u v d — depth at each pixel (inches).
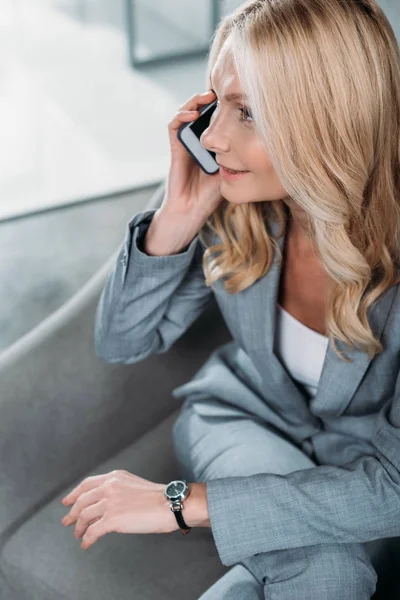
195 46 162.9
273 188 43.7
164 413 61.7
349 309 45.4
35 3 159.9
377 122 41.7
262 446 50.3
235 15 41.8
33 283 111.6
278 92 39.8
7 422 56.6
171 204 49.7
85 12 163.6
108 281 52.7
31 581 51.1
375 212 44.6
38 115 146.9
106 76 157.2
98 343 55.2
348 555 44.4
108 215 125.1
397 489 43.9
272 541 44.0
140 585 49.3
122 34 165.9
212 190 49.4
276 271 48.8
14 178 131.7
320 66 39.6
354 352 46.8
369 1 40.9
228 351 57.6
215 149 43.1
